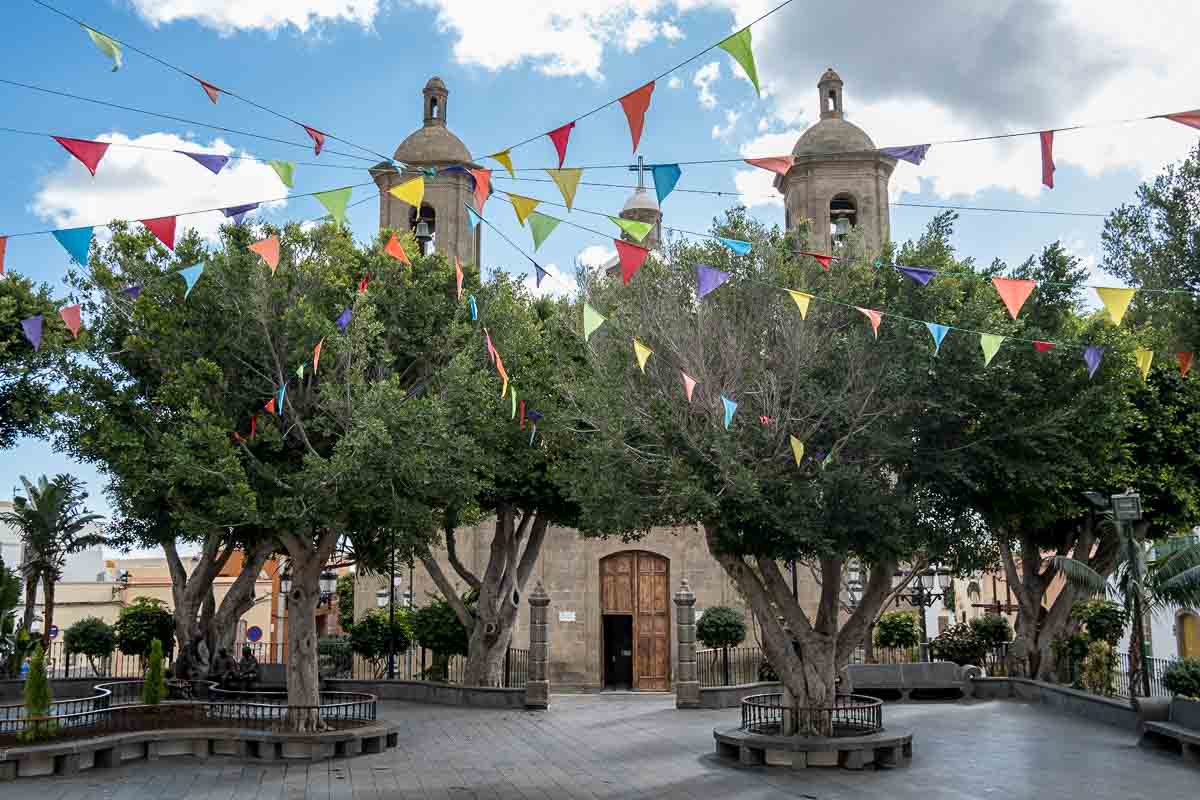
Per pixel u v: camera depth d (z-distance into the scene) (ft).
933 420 52.60
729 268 58.18
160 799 45.73
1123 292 33.55
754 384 54.85
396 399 58.23
